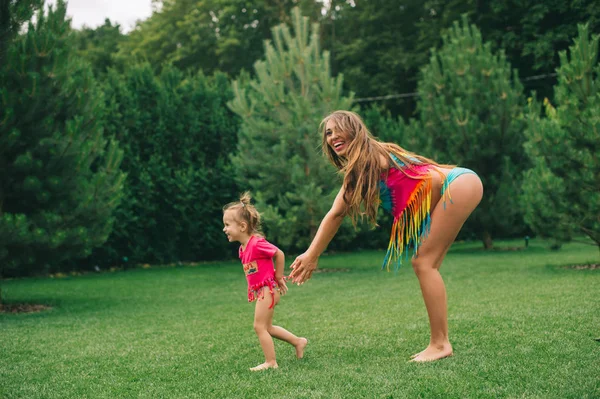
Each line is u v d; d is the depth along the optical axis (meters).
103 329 5.26
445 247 3.34
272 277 3.52
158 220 13.16
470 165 13.76
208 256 14.53
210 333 4.73
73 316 6.27
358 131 3.38
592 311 4.54
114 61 25.12
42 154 7.05
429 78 14.38
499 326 4.13
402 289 7.31
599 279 6.99
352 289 7.66
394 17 24.84
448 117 13.59
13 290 9.09
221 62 26.02
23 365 3.71
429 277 3.31
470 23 21.55
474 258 11.73
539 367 2.93
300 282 3.50
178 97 13.48
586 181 8.52
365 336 4.15
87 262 12.48
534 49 18.73
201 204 13.72
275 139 10.86
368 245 16.80
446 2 22.56
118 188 7.79
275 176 10.73
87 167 7.55
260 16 26.58
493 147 13.49
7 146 6.73
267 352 3.41
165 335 4.74
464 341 3.70
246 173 11.90
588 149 8.42
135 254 12.75
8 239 6.67
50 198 7.18
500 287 6.77
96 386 3.09
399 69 23.41
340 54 24.72
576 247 13.94
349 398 2.57
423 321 4.66
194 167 13.71
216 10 27.53
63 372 3.47
